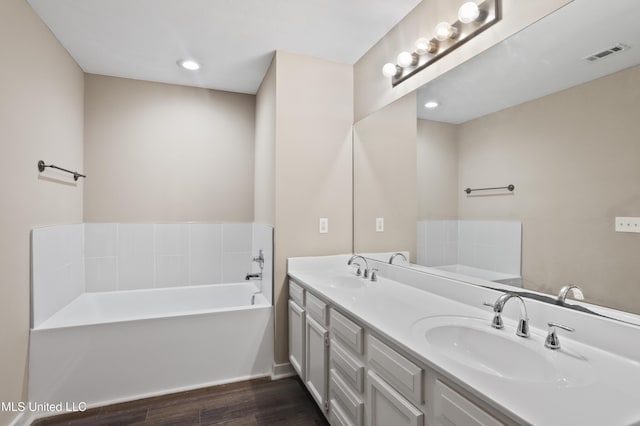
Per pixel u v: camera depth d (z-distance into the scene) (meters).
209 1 1.89
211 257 3.19
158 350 2.19
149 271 3.00
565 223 1.15
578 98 1.11
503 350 1.13
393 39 2.18
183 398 2.15
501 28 1.42
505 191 1.39
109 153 2.88
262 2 1.90
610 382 0.84
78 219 2.70
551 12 1.21
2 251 1.67
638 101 0.95
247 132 3.32
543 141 1.23
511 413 0.71
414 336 1.16
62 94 2.38
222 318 2.35
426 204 1.87
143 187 2.98
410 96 2.01
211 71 2.81
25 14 1.86
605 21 1.04
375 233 2.36
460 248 1.62
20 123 1.82
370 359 1.33
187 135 3.12
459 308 1.50
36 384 1.95
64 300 2.41
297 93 2.50
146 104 3.00
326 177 2.59
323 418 1.96
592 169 1.07
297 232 2.50
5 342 1.70
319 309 1.85
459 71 1.65
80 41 2.31
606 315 1.03
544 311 1.19
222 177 3.22
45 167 2.11
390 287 1.93
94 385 2.05
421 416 1.03
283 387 2.30
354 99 2.68
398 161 2.11
